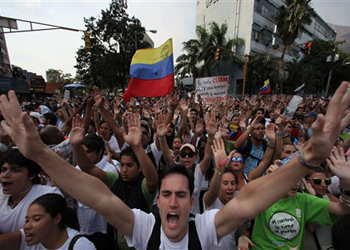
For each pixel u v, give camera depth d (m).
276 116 6.21
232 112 8.04
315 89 40.91
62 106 5.75
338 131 0.97
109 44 30.05
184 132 4.90
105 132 4.46
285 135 4.02
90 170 2.30
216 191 2.04
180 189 1.35
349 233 1.50
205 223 1.42
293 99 6.41
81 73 33.47
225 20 34.44
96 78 35.16
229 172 2.42
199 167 2.63
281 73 27.58
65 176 1.20
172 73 4.86
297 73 31.97
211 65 29.84
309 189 2.37
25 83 21.95
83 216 2.47
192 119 6.45
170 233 1.32
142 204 2.23
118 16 29.45
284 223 1.95
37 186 2.10
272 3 32.28
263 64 27.98
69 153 3.19
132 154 2.38
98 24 28.98
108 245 2.41
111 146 4.57
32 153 1.11
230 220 1.32
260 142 3.96
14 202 2.02
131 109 6.36
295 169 1.10
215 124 2.56
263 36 32.03
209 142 2.56
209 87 7.68
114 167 3.07
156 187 2.13
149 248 1.38
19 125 1.09
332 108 0.98
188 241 1.37
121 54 30.06
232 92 32.09
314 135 0.98
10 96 1.12
